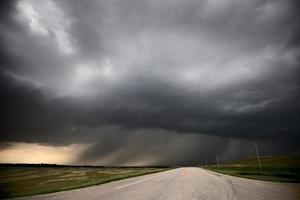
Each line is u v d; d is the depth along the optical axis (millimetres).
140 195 12516
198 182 21156
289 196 12055
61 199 11453
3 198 12523
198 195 12484
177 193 13320
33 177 73188
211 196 12109
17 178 71500
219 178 26953
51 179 53781
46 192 14883
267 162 125750
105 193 13445
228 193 13266
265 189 15258
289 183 20078
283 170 51812
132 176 33844
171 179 25469
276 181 22516
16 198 12289
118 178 27594
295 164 89625
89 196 12305
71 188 16969
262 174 37312
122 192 13867
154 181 22734
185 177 29062
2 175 97812
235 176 31500
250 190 14719
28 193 14523
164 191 14305
